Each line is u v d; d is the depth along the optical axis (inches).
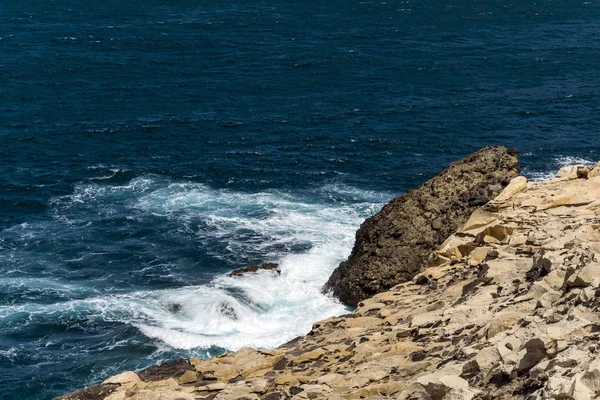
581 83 4665.4
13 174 3171.8
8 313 2137.1
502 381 787.4
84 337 2031.3
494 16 6678.2
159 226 2679.6
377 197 2970.0
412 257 1987.0
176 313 2121.1
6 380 1860.2
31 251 2517.2
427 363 965.2
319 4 7160.4
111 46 5442.9
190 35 5821.9
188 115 3993.6
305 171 3223.4
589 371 658.8
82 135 3673.7
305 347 1241.4
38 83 4515.3
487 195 2016.5
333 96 4367.6
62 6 6801.2
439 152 3516.2
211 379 1152.2
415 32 6048.2
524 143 3627.0
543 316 892.6
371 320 1290.6
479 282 1253.1
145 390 1093.1
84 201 2923.2
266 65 5022.1
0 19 6171.3
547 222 1402.6
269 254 2434.8
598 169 1599.4
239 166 3265.3
